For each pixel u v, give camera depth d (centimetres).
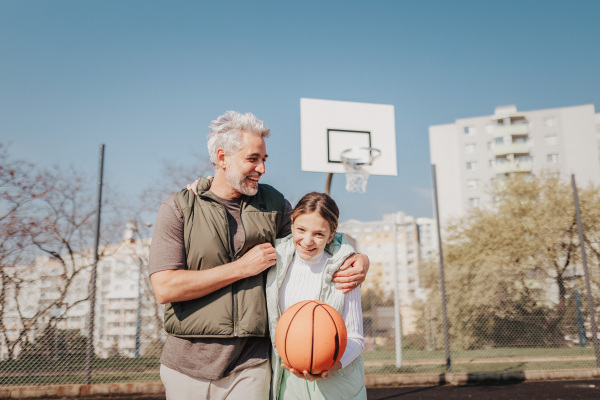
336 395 203
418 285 1449
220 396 199
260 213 219
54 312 767
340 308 208
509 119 4662
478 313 1246
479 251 1855
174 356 200
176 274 192
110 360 801
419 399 694
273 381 209
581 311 1112
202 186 220
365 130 812
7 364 725
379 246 6975
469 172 4731
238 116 212
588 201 1716
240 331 197
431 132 4947
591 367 916
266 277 215
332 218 204
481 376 838
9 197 992
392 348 1293
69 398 699
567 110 4584
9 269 782
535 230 1739
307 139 792
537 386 786
